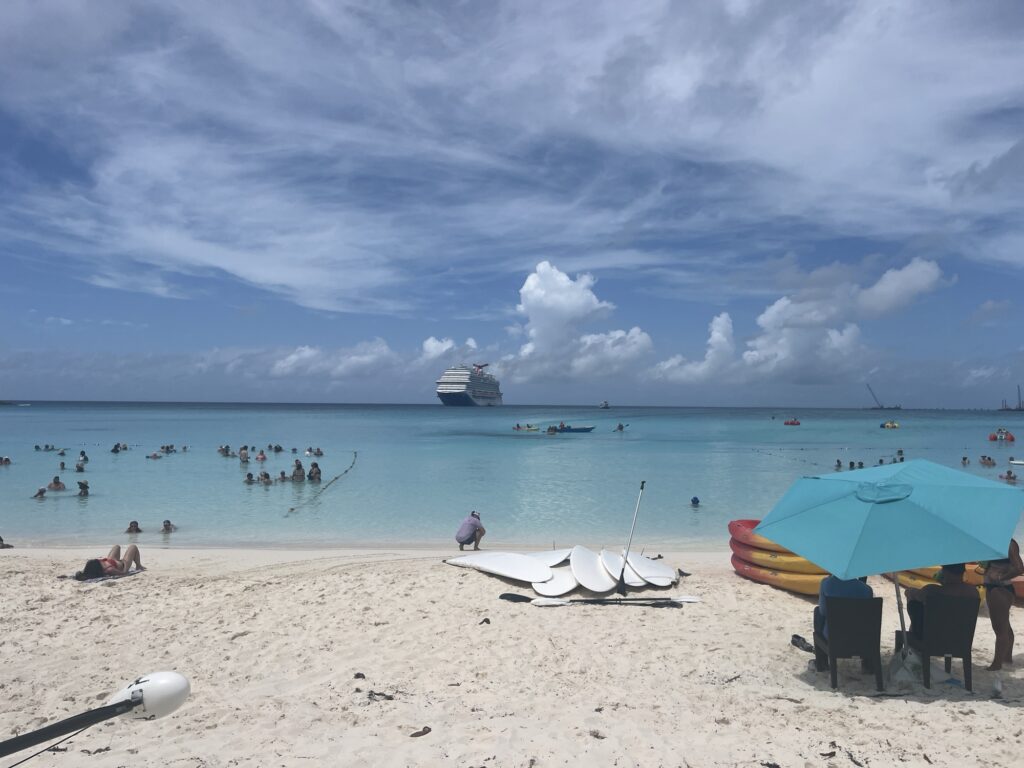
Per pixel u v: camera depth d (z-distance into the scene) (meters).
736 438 60.72
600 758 5.15
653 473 31.69
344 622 9.16
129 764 5.18
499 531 18.31
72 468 32.88
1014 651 7.86
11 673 7.33
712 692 6.60
